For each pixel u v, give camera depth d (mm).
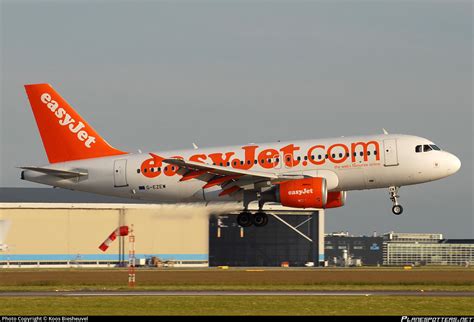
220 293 142000
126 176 179250
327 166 168125
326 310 115438
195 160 175625
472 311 114938
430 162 165875
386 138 168000
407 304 120688
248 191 173625
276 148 171750
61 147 183750
